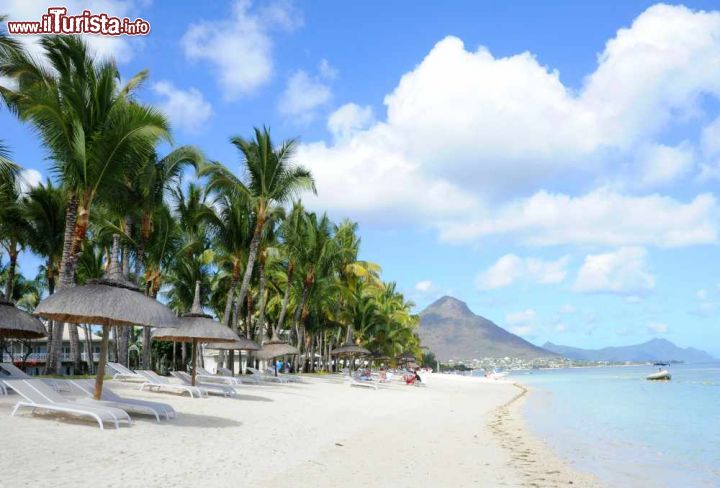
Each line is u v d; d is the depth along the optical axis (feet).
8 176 63.87
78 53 64.28
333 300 157.38
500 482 30.91
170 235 98.99
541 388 169.37
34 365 168.45
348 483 26.89
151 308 38.47
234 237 101.24
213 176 90.99
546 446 47.67
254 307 164.86
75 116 58.95
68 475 22.54
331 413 55.67
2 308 46.91
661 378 233.96
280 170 94.99
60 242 91.20
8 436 28.45
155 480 23.29
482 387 158.51
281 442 35.99
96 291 37.17
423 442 43.68
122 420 34.47
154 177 76.74
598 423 67.82
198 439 33.37
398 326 243.19
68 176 59.36
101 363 38.14
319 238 129.80
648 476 36.45
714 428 62.90
